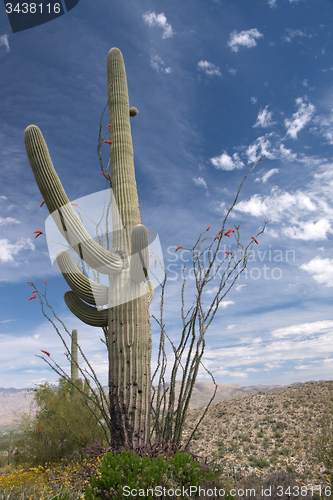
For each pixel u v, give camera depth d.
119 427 3.61
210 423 13.27
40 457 8.26
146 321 4.22
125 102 5.70
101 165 4.71
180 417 3.52
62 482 4.80
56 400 8.40
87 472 3.26
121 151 5.20
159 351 3.95
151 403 3.82
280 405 13.87
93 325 4.40
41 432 8.73
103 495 2.36
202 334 3.61
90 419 7.98
